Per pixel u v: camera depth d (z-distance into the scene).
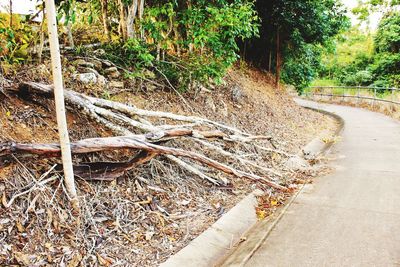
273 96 12.14
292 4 11.44
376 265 3.00
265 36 13.16
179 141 4.85
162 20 6.79
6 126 3.56
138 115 4.53
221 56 6.95
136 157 3.81
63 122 3.13
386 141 8.26
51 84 4.36
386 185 5.04
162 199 3.95
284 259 3.15
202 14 6.31
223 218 3.92
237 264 3.11
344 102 20.03
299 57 14.21
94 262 2.84
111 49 6.08
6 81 4.01
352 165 6.20
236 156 4.91
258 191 4.82
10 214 2.87
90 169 3.56
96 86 5.09
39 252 2.74
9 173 3.10
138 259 3.00
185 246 3.28
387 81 20.28
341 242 3.41
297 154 6.99
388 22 21.92
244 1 7.69
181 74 6.66
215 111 7.38
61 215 3.07
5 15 4.77
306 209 4.27
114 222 3.31
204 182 4.67
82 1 6.36
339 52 28.55
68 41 5.95
